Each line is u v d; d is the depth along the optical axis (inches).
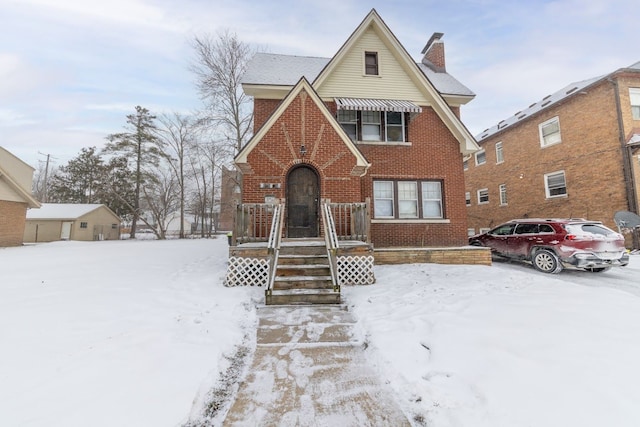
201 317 182.7
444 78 521.7
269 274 228.4
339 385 118.2
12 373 113.9
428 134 450.3
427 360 129.1
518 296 215.6
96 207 1243.2
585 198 569.9
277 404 105.9
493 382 107.1
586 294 216.7
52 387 105.2
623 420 84.9
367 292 244.4
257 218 355.6
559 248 339.0
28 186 935.0
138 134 1370.6
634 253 471.5
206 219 2229.3
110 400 98.6
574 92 581.3
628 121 515.2
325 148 373.4
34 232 1116.5
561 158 620.4
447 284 263.1
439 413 95.7
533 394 98.8
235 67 997.2
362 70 452.8
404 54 450.9
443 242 432.1
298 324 183.6
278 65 500.7
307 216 374.3
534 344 134.1
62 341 143.7
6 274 309.1
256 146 366.9
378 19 450.0
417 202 439.5
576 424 84.6
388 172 435.5
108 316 179.3
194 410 98.7
